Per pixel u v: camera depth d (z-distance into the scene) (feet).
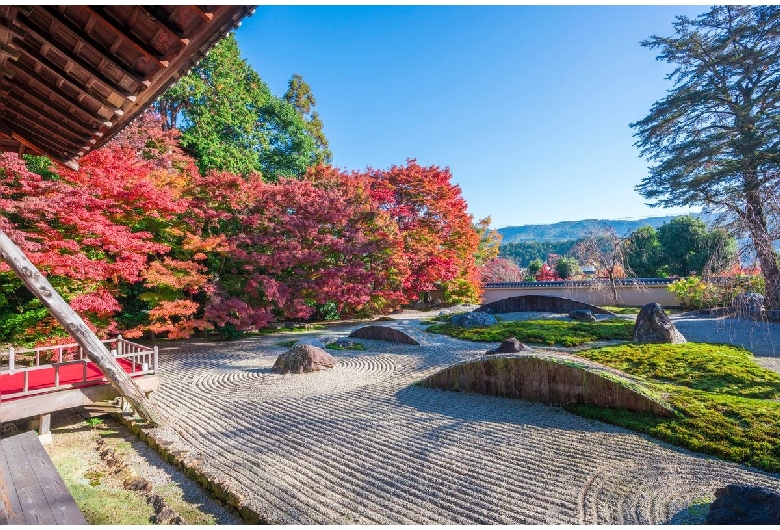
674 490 12.91
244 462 15.51
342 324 58.49
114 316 38.70
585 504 12.31
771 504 10.02
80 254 27.22
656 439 16.66
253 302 44.09
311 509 12.32
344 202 48.75
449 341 40.98
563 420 19.16
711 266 26.66
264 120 72.08
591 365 21.68
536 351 30.37
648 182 58.39
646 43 56.34
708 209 27.71
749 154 44.47
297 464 15.30
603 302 71.26
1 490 11.04
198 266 38.14
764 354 30.66
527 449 16.20
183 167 48.32
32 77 10.48
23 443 14.49
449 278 65.51
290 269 47.29
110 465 16.07
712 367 25.13
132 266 29.89
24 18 8.28
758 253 22.48
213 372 29.48
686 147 52.47
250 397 23.56
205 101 58.85
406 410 21.03
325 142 88.48
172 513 12.53
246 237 40.73
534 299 59.72
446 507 12.32
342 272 44.65
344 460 15.55
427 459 15.52
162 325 34.91
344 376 28.17
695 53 52.70
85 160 30.25
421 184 69.05
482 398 22.89
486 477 14.10
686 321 45.34
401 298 55.31
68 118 12.48
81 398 18.70
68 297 27.81
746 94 51.47
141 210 33.55
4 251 15.69
